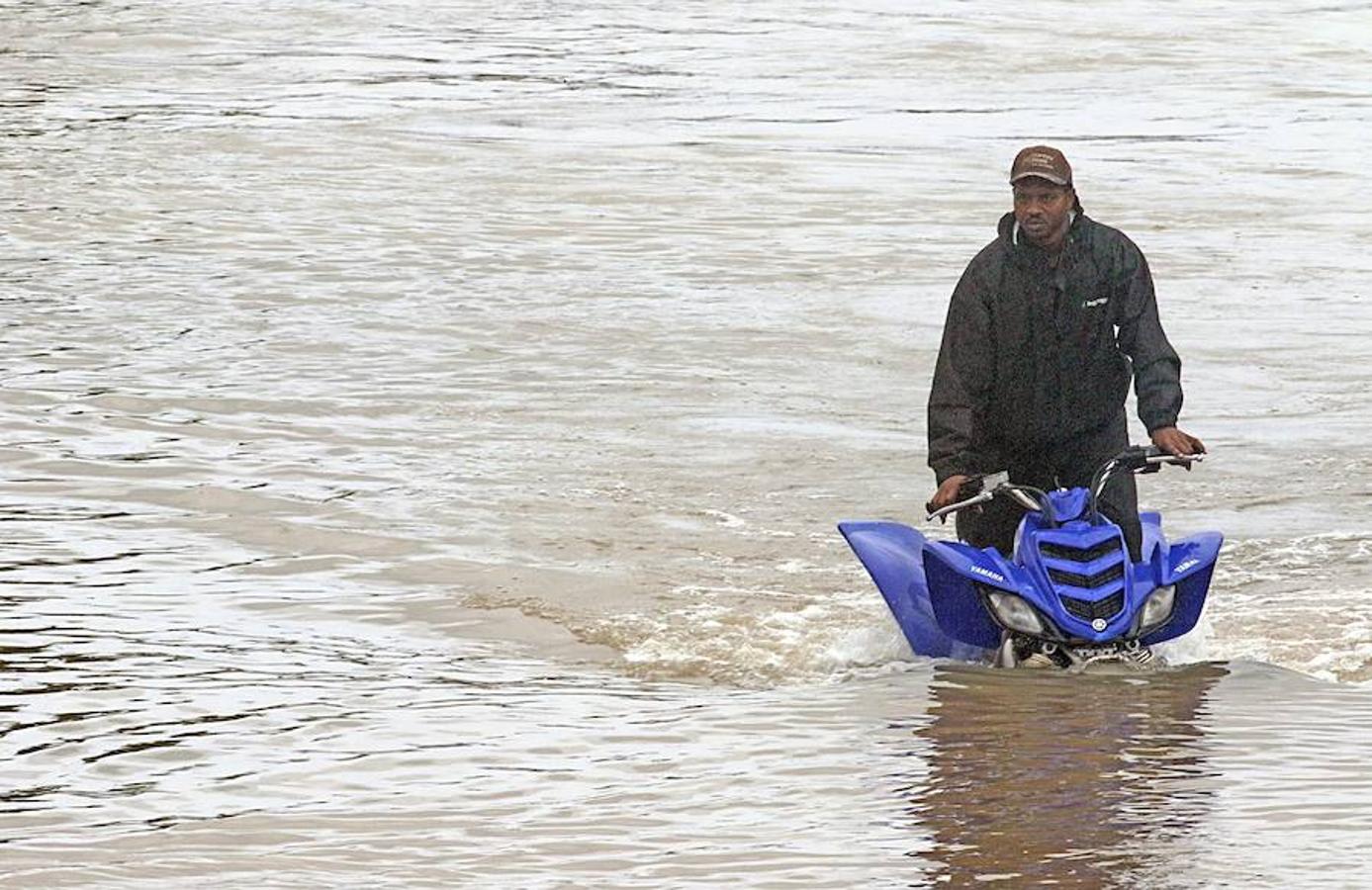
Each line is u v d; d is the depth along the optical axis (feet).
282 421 103.96
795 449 99.50
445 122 224.74
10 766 56.75
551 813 52.54
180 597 75.25
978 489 68.74
